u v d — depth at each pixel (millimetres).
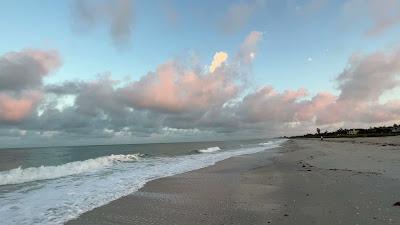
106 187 13938
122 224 8156
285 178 14781
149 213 9109
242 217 8164
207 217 8352
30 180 16266
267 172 17781
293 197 10242
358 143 52906
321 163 20516
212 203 10086
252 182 14227
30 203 10719
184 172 19312
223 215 8469
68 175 18328
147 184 14609
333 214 7852
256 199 10312
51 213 9383
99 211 9500
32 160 31797
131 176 17719
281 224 7355
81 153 47375
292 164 21516
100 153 46906
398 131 110812
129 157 34438
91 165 24047
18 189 13523
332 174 14828
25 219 8773
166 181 15492
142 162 27766
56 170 19984
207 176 17109
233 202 10047
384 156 23625
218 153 42062
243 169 20172
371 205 8469
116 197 11625
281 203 9500
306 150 38844
